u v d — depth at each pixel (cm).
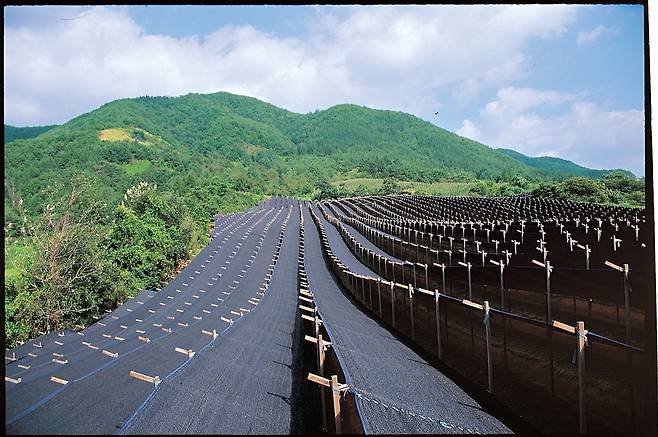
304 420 1094
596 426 895
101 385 1064
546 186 8375
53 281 2711
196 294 3209
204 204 9050
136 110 19975
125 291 3406
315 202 14538
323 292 2986
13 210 3144
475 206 7606
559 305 1405
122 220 4206
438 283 2241
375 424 866
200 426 915
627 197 6650
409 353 1584
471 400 1170
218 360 1352
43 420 873
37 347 1947
